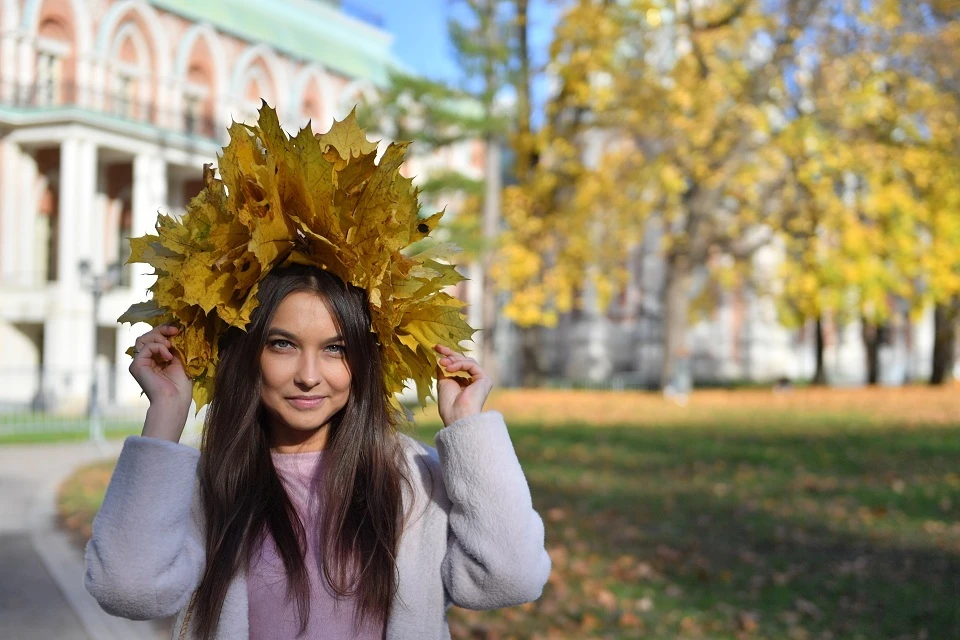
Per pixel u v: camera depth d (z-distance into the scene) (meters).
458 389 2.03
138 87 29.95
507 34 24.08
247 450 1.90
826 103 25.48
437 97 23.98
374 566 1.88
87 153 27.34
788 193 26.84
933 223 27.05
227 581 1.83
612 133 28.14
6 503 10.21
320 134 1.92
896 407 23.50
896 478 11.33
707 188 26.36
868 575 6.79
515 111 26.03
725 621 5.61
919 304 28.73
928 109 25.80
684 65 25.53
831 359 54.38
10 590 6.23
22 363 28.41
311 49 35.66
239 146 1.82
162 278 1.88
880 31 25.55
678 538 8.05
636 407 24.11
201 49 31.62
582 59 25.52
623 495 10.30
